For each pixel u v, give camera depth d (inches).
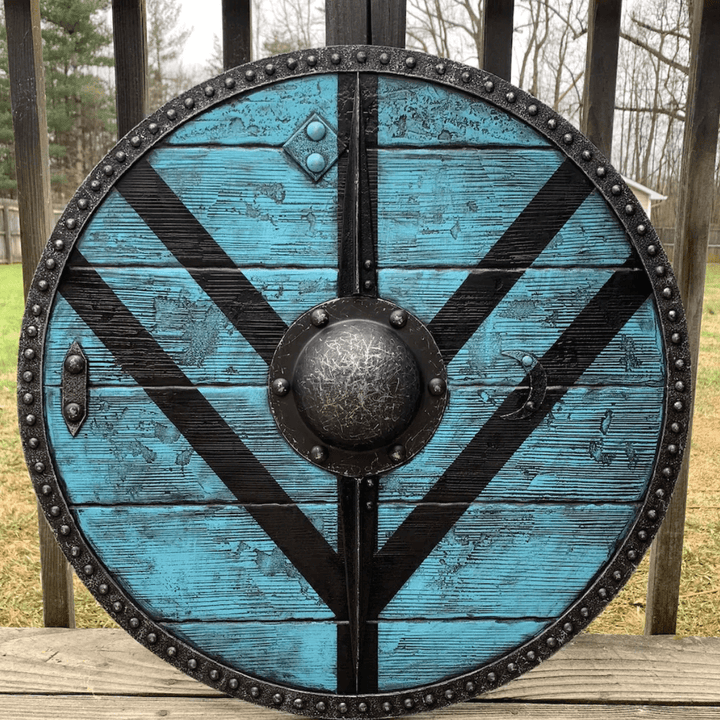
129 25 68.5
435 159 48.2
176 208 48.3
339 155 47.9
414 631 53.0
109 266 48.7
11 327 220.4
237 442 50.6
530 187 48.6
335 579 52.2
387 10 55.1
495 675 53.2
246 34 66.8
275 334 49.7
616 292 49.8
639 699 58.7
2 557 97.2
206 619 52.5
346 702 53.1
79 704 57.6
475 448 51.2
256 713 56.6
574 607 52.7
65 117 466.0
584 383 50.7
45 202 66.5
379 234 48.9
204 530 51.5
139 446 50.4
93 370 49.5
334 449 50.3
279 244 48.8
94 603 90.7
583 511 52.0
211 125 47.4
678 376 50.2
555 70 329.4
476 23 314.2
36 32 64.2
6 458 131.1
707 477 128.6
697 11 64.4
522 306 49.9
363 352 47.3
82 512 50.8
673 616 69.8
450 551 52.3
